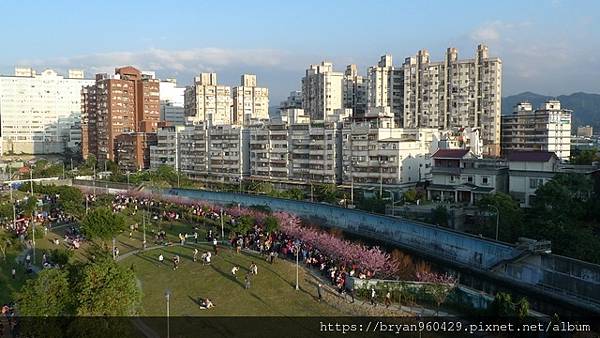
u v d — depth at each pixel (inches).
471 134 7583.7
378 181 6722.4
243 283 2994.6
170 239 4202.8
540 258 2972.4
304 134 7608.3
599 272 2669.8
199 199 5944.9
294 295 2807.6
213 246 3735.2
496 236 3823.8
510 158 5305.1
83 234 4180.6
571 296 2797.7
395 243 4037.9
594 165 5285.4
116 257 3732.8
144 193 6294.3
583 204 4274.1
